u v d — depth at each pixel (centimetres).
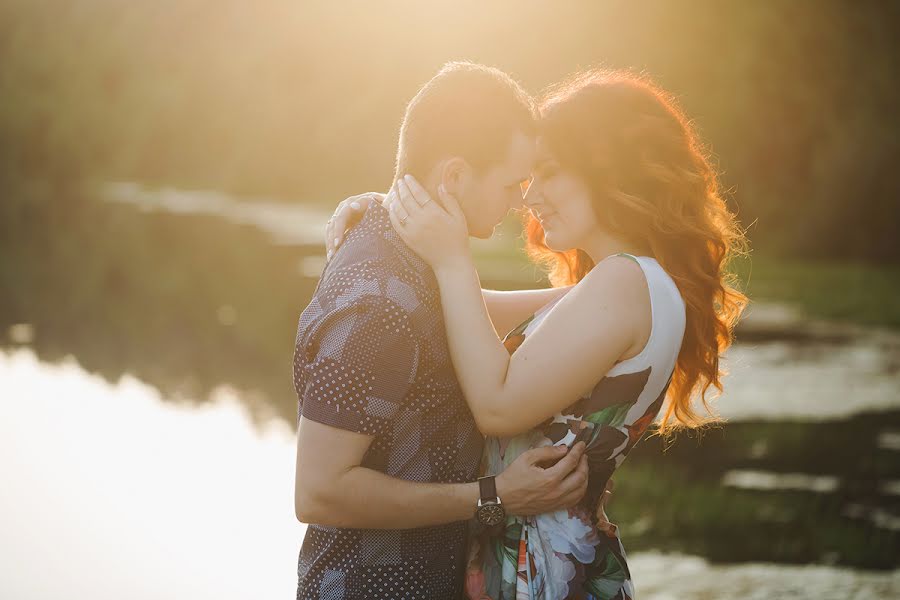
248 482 696
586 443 220
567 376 214
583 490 219
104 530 594
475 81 214
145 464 743
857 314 1686
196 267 2289
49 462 746
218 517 620
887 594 500
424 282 213
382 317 204
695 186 228
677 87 4206
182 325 1489
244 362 1193
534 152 219
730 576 528
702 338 233
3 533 585
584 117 225
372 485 206
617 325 215
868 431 873
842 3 4172
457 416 220
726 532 607
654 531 609
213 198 5653
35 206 4706
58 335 1391
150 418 895
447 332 214
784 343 1372
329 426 202
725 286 249
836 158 3084
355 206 232
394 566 216
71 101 7162
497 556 226
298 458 207
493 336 213
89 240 3008
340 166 5759
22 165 6994
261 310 1645
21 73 7288
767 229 3575
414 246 212
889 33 4125
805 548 577
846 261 2980
